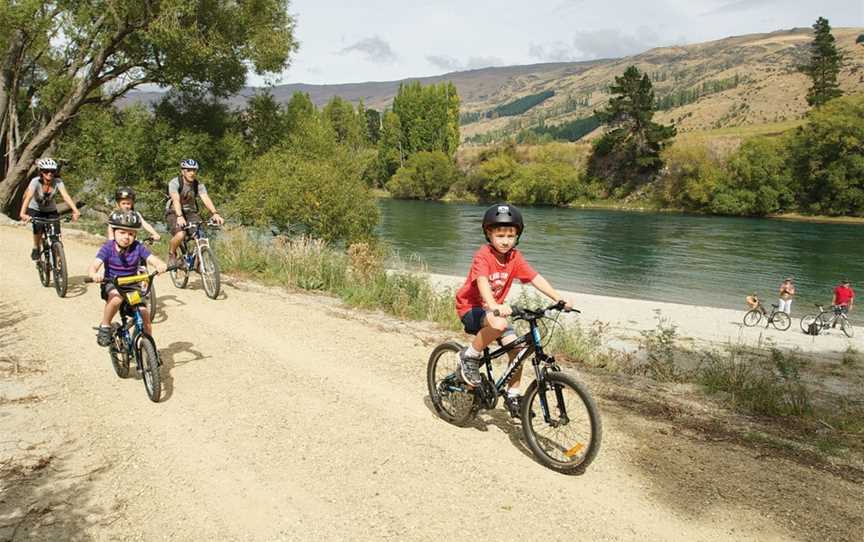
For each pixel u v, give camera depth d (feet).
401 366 21.03
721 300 90.43
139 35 74.90
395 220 204.44
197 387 18.57
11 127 85.46
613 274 111.24
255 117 87.61
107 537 11.03
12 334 23.54
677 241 153.28
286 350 22.47
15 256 42.04
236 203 75.82
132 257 18.99
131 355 18.65
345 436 15.30
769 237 160.25
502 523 11.62
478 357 14.88
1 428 15.25
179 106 84.89
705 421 17.26
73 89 83.10
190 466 13.67
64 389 18.15
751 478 13.60
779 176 213.66
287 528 11.42
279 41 80.53
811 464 14.52
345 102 378.94
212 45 74.54
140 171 76.48
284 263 38.88
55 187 30.96
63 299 29.55
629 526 11.59
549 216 217.97
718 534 11.41
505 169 289.74
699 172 232.94
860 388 33.73
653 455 14.65
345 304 31.32
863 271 113.09
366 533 11.27
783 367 25.90
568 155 294.87
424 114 375.45
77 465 13.61
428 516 11.80
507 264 14.35
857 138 201.67
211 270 30.35
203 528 11.38
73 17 75.46
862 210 202.18
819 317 67.72
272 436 15.24
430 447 14.76
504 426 16.20
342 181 80.59
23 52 83.10
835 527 11.66
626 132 270.87
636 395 19.39
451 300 32.24
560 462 13.69
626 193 264.31
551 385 13.71
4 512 11.66
